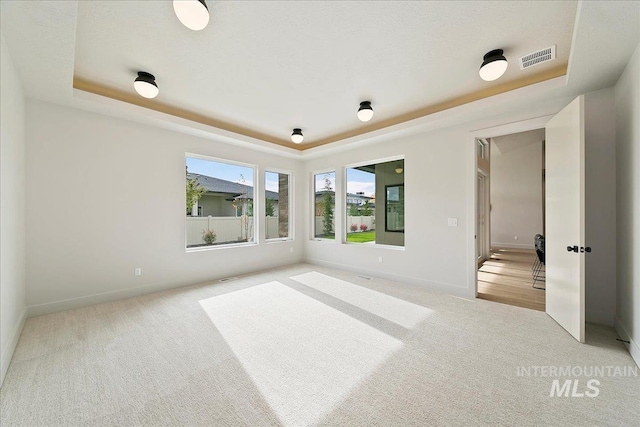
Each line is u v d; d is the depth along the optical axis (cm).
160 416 147
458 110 330
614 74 239
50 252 296
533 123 311
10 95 214
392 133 408
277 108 363
